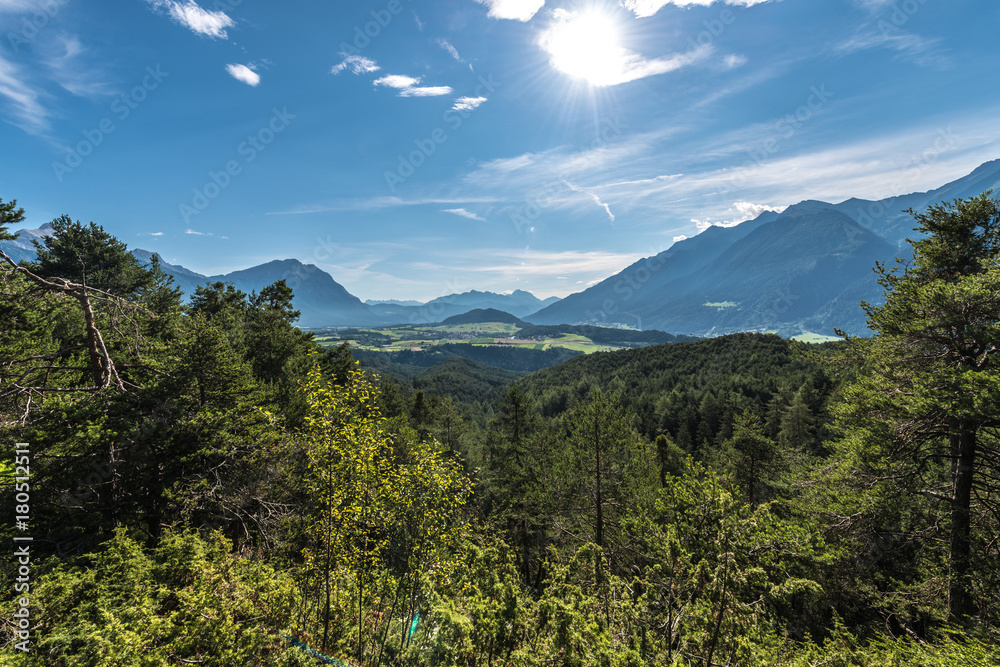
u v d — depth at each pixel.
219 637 6.09
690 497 8.21
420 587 7.74
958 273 13.39
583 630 6.77
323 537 7.66
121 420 11.05
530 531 25.84
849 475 13.28
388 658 7.21
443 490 7.82
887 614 12.28
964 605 10.62
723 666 6.92
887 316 13.39
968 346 11.59
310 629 7.70
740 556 7.30
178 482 11.56
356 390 7.93
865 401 13.02
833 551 11.55
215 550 8.23
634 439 23.23
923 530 12.10
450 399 40.75
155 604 6.87
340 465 7.35
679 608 7.93
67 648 5.36
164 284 31.94
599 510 19.59
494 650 7.36
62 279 11.94
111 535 9.98
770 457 22.52
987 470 12.20
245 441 13.14
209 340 13.81
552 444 28.31
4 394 9.98
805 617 11.81
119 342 13.43
